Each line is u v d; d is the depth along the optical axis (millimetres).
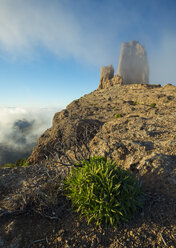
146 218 3422
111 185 3355
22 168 6562
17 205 3977
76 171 4180
